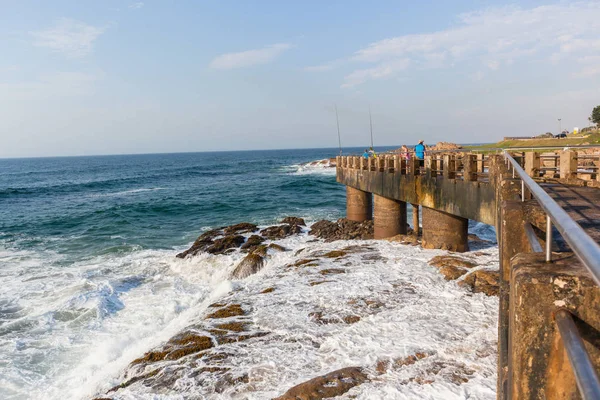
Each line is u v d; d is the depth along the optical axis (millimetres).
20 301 13547
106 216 31109
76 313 12203
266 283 11547
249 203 36156
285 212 30688
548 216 2154
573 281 1990
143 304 12766
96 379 8391
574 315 1992
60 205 40219
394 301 9398
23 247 22078
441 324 8070
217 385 6840
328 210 31031
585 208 5645
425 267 11664
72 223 29094
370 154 22516
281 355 7527
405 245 14523
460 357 6855
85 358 9711
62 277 16016
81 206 38844
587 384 1276
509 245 4227
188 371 7395
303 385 6336
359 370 6688
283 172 80375
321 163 87875
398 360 6914
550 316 2033
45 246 22219
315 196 40156
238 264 15250
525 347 2092
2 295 14102
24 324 11602
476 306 8812
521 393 2127
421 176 14016
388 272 11445
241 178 69188
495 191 9875
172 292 13758
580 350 1530
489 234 19375
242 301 10281
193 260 17188
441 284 10258
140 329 10891
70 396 8070
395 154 18484
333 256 13664
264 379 6840
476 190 11039
